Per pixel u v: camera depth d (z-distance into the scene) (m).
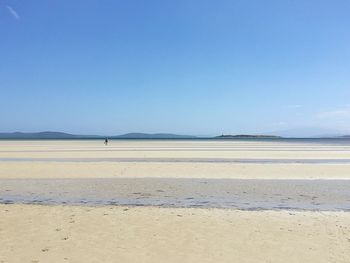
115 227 11.80
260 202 15.99
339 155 44.12
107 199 16.50
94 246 9.94
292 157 40.09
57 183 20.88
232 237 10.78
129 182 21.30
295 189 19.28
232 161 34.38
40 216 13.19
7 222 12.36
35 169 27.16
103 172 25.61
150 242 10.30
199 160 35.31
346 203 15.88
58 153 46.31
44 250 9.61
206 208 14.72
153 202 15.91
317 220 12.84
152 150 55.19
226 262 8.82
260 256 9.21
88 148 63.12
